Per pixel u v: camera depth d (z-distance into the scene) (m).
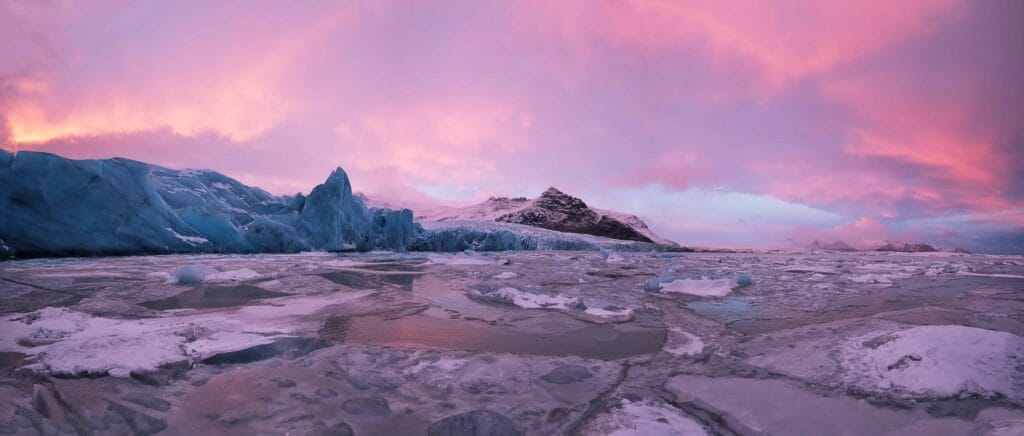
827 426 2.33
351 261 15.08
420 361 3.51
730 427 2.36
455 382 3.05
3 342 3.71
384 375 3.17
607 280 10.16
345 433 2.28
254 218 19.05
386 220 25.61
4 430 2.16
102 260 12.59
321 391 2.84
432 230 29.38
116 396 2.66
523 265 15.00
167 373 3.07
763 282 9.81
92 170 13.88
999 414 2.34
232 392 2.79
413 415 2.51
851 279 10.44
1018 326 4.65
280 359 3.53
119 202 14.55
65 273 9.13
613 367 3.47
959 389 2.62
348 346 3.95
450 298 7.00
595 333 4.75
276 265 12.34
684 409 2.64
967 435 2.13
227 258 14.66
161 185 17.12
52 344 3.70
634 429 2.30
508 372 3.27
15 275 8.68
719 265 16.75
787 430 2.30
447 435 2.30
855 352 3.30
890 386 2.76
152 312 5.39
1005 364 2.84
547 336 4.59
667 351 4.03
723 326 5.16
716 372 3.28
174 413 2.47
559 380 3.12
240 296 6.74
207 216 17.09
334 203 20.95
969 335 3.14
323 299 6.61
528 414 2.55
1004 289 8.49
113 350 3.40
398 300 6.67
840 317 5.62
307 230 20.17
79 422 2.33
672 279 8.61
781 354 3.55
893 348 3.19
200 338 3.97
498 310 6.02
